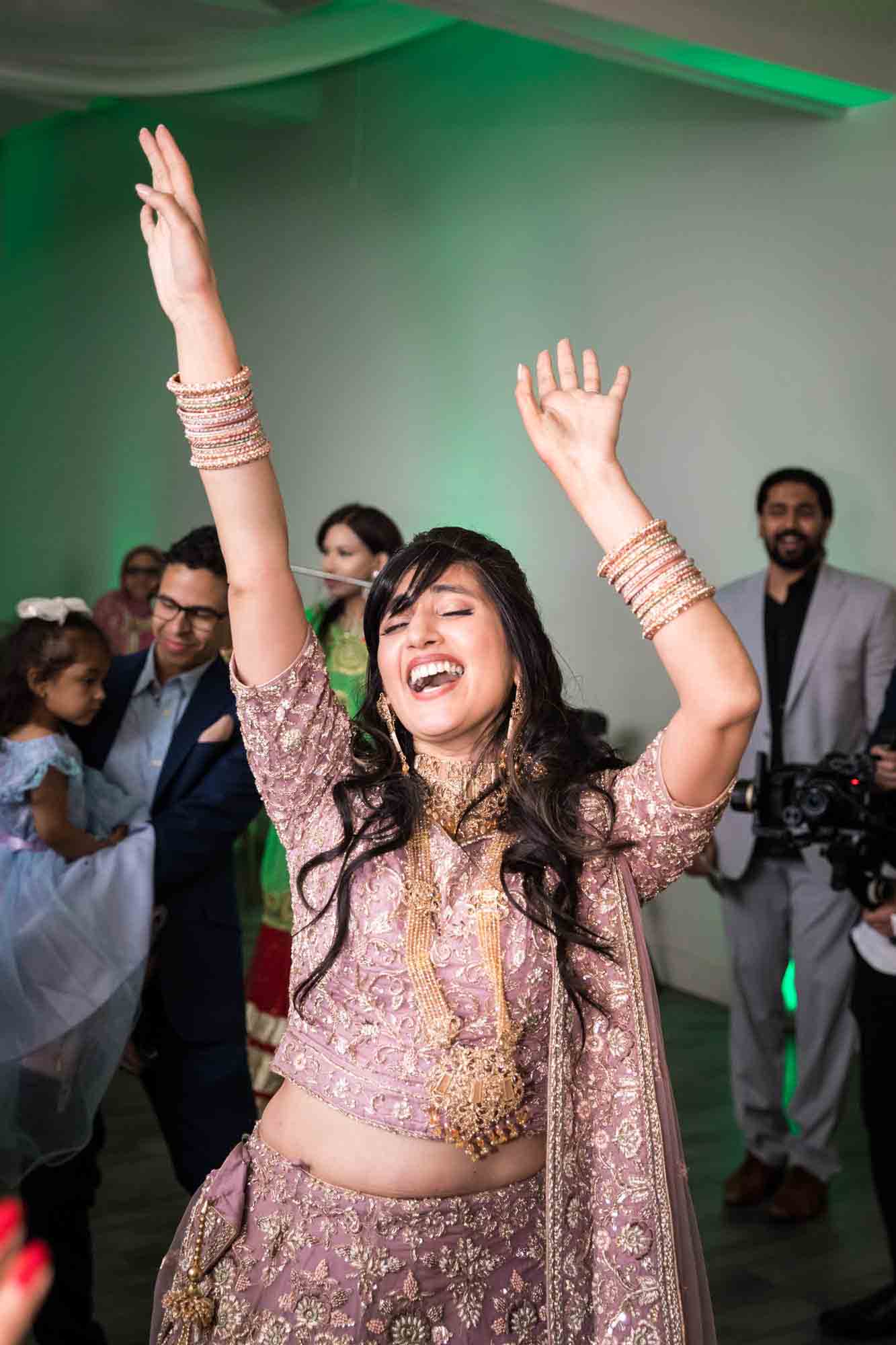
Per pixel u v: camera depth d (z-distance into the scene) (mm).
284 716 1632
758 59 4660
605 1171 1555
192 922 2945
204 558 2904
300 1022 1613
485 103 7195
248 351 8852
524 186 6988
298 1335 1526
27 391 10625
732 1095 4840
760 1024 4074
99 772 2943
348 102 8047
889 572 5445
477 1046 1534
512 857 1583
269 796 1676
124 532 9844
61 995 2695
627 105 6426
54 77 6570
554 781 1611
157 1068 2951
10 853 2746
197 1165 2922
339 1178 1544
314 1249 1540
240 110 8680
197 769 2963
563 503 6797
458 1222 1534
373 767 1663
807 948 4012
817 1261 3600
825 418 5641
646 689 6359
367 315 7973
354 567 3922
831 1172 3930
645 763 1616
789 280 5762
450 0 4312
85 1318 2826
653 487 6363
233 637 1629
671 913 6250
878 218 5426
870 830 3154
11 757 2734
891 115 5355
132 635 7902
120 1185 3914
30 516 10656
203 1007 2945
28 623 2789
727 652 1494
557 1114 1529
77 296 10133
